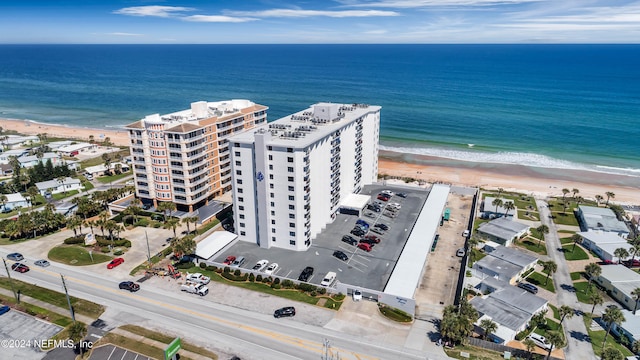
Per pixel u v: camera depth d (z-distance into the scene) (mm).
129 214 132750
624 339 82250
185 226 130375
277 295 95312
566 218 142000
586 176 193125
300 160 105562
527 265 106375
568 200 153500
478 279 104625
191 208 137375
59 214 130750
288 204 110250
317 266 106250
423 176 194375
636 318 86812
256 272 102125
